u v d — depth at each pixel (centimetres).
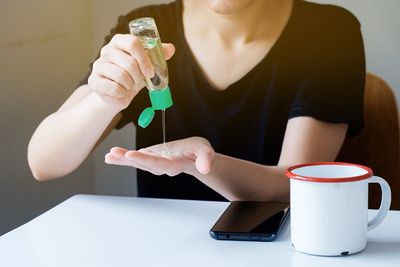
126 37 97
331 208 84
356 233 85
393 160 153
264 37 145
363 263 83
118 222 101
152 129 150
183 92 148
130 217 103
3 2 151
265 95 145
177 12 149
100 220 102
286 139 138
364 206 86
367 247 88
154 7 154
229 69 145
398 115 155
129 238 94
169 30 149
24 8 159
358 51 147
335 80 141
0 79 151
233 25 144
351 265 83
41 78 168
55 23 173
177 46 148
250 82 145
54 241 94
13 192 158
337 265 83
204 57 146
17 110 158
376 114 154
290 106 144
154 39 96
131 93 104
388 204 89
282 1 146
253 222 95
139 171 149
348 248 85
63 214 105
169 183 147
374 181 87
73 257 88
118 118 149
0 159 153
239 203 105
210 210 105
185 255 88
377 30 168
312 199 85
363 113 148
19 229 99
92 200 112
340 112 138
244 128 146
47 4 168
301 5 147
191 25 147
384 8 166
